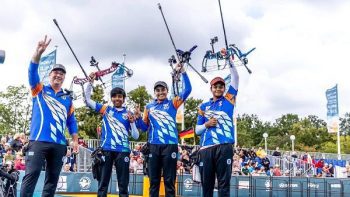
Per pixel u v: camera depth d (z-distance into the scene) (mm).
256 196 17688
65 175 15227
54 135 6902
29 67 6812
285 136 75375
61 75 7148
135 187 15477
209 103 8023
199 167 8008
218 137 7742
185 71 8633
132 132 9062
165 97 8789
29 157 6785
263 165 22047
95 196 13055
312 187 18875
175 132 8617
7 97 44031
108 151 9039
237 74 8031
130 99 38906
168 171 8492
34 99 6988
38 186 13547
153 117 8680
